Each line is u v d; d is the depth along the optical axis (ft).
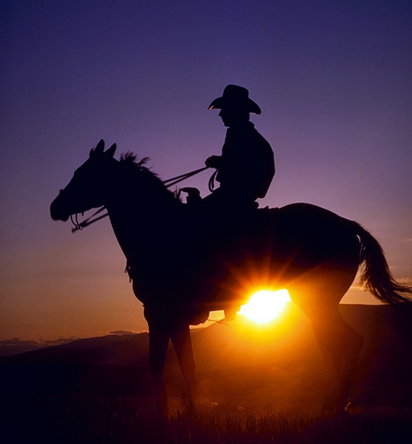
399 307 25.30
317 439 18.72
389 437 18.89
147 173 25.57
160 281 24.32
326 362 25.22
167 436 18.93
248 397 42.80
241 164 24.81
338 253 25.16
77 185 25.11
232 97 26.05
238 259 24.66
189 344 24.54
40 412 24.45
